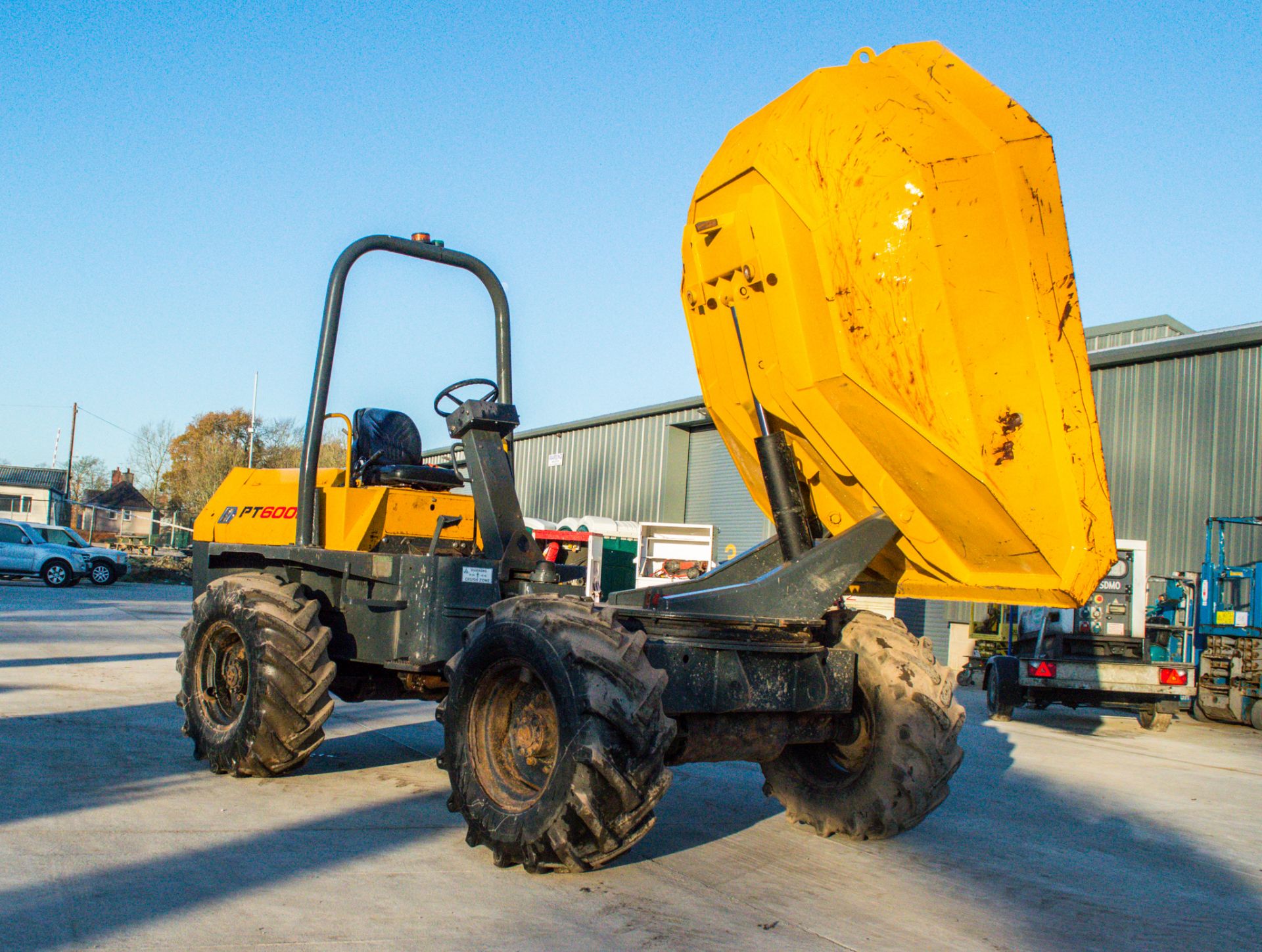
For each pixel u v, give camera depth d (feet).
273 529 18.98
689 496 70.54
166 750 19.20
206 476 183.01
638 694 10.64
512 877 11.85
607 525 59.26
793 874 12.73
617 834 10.82
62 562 85.87
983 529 11.88
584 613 11.53
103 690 27.35
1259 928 11.86
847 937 10.49
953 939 10.70
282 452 199.52
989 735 30.01
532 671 11.80
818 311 12.48
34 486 195.21
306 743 16.29
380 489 17.35
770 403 13.55
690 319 14.82
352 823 14.15
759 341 13.41
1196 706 38.75
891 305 11.63
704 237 13.85
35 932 9.45
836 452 12.98
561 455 82.02
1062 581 11.21
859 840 14.60
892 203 11.51
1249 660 36.37
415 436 19.43
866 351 12.00
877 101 12.14
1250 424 41.91
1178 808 19.53
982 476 11.39
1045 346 11.28
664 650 11.43
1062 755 26.25
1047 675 33.91
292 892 10.98
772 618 12.82
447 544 18.17
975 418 11.41
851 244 11.90
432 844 13.21
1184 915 12.26
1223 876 14.32
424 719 24.71
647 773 10.65
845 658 13.33
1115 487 46.39
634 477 73.87
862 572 13.85
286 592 16.94
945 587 13.21
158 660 35.40
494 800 11.94
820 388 12.60
